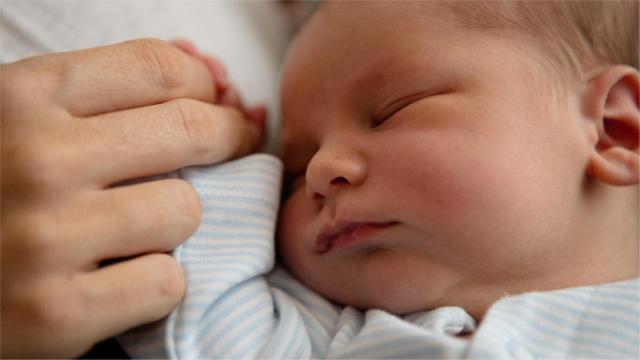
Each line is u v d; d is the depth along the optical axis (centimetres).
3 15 79
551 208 66
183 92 66
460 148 64
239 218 67
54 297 52
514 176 64
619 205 75
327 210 69
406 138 65
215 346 59
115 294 54
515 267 66
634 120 72
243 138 73
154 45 65
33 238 52
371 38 72
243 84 102
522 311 62
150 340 58
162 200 58
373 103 71
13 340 52
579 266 69
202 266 62
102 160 56
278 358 60
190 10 100
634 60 80
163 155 60
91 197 56
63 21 83
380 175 65
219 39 102
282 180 80
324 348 65
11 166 54
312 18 85
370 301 68
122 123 59
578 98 71
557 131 68
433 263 65
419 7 72
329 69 75
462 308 66
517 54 69
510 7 71
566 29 72
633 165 68
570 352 61
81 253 54
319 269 71
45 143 55
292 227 74
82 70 60
